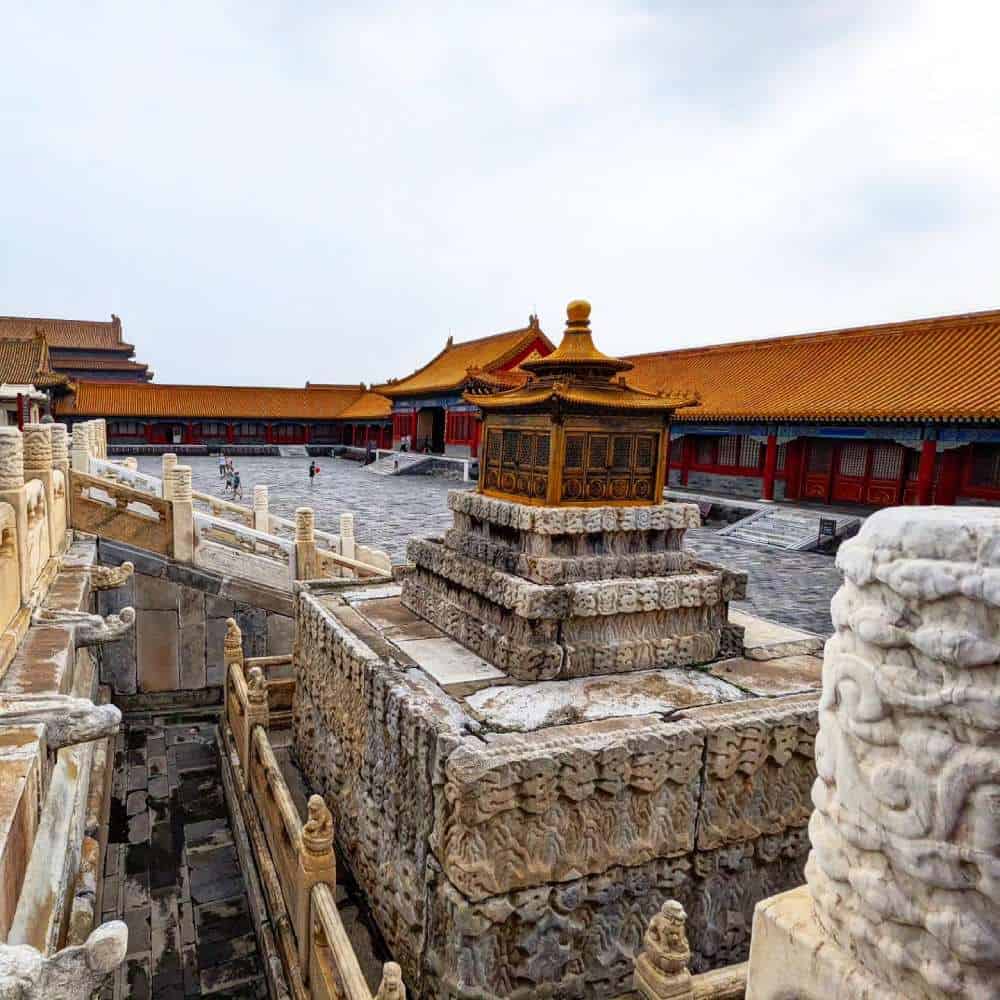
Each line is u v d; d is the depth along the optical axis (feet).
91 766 30.86
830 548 90.02
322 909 19.79
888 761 7.41
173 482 46.60
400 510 109.60
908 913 7.15
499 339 177.58
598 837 19.84
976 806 6.70
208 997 24.11
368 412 238.68
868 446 108.37
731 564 80.28
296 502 116.37
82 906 22.12
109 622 29.45
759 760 21.66
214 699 47.93
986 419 80.28
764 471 118.42
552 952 19.57
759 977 9.13
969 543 6.81
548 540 25.64
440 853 19.29
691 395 27.55
